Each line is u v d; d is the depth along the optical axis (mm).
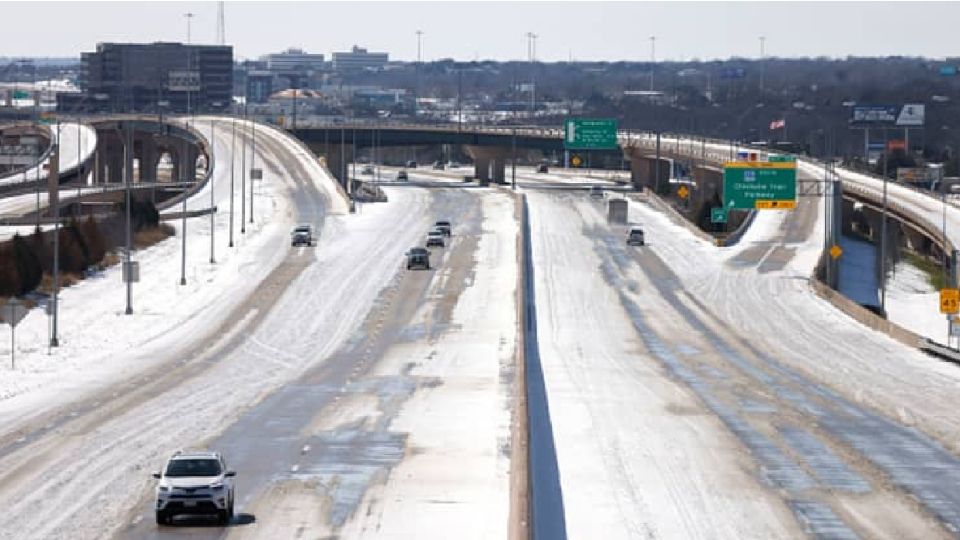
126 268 188625
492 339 170500
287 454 101500
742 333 182875
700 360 158750
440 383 136875
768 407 127375
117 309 193375
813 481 96562
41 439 106438
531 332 178250
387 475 94562
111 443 104938
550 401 127812
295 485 91438
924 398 134375
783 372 150625
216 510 80750
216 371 144000
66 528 79875
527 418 115562
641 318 194375
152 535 78375
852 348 171125
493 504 86375
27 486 90562
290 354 157250
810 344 174000
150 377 139375
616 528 82812
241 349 160750
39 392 129250
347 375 141750
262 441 106312
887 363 159000
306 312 192375
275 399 126375
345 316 189125
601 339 174000
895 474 99312
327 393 130000
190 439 106938
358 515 83500
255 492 89375
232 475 83188
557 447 106875
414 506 85812
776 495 92062
